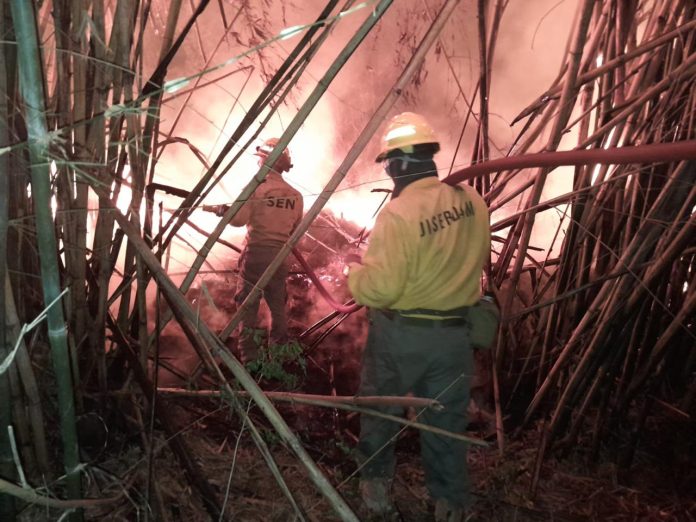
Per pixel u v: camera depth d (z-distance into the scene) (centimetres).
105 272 273
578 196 341
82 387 287
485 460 344
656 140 314
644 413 340
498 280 385
